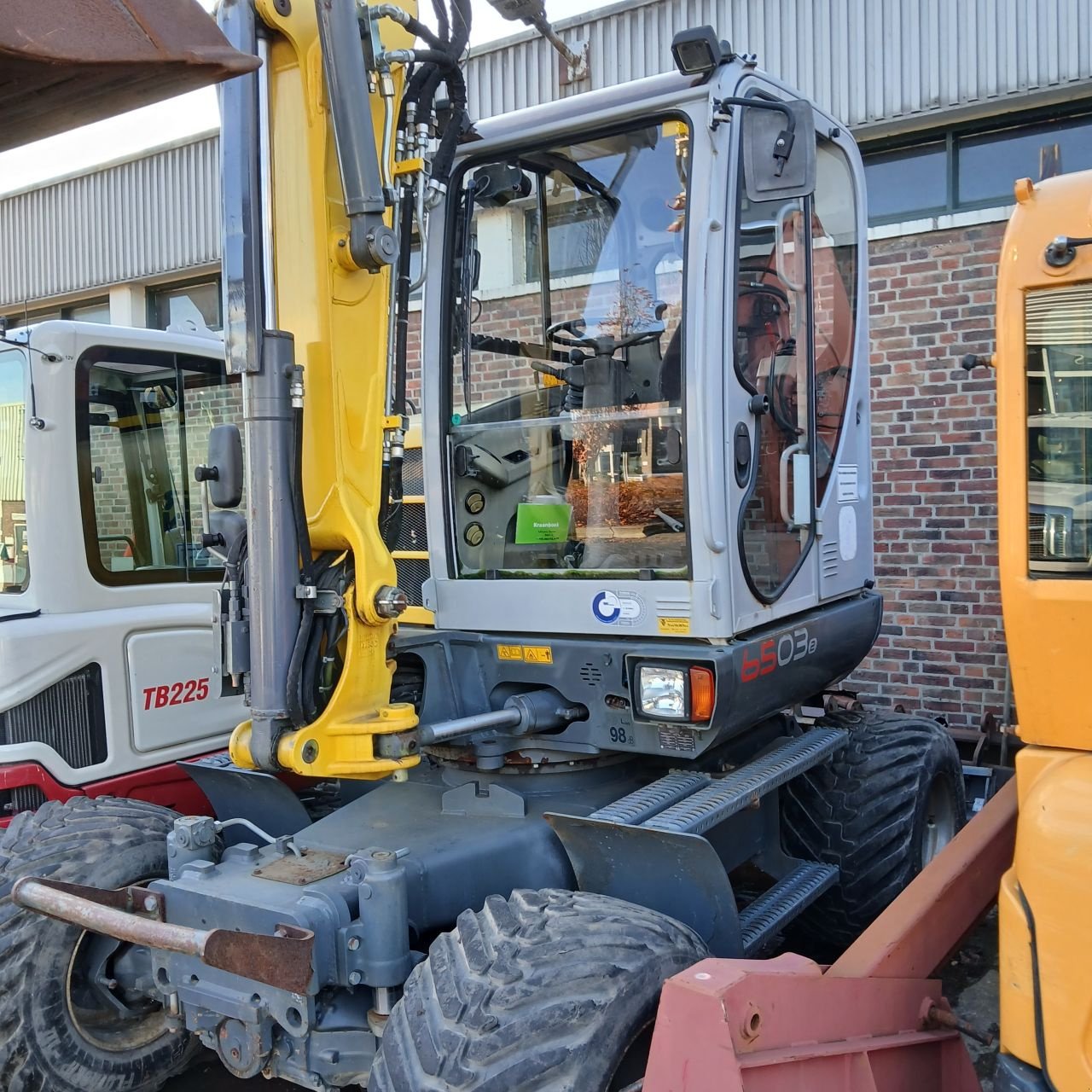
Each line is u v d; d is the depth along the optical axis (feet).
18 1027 8.55
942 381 19.75
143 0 3.85
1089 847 4.98
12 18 3.50
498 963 6.52
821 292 11.34
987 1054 10.18
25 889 8.07
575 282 9.84
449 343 10.10
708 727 8.63
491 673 9.79
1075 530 5.64
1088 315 5.65
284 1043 7.52
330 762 8.26
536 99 23.75
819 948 12.71
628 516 9.42
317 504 8.36
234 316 7.99
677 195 9.27
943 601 19.97
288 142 8.25
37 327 12.15
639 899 8.13
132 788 12.46
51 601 12.07
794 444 10.22
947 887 7.29
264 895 7.82
